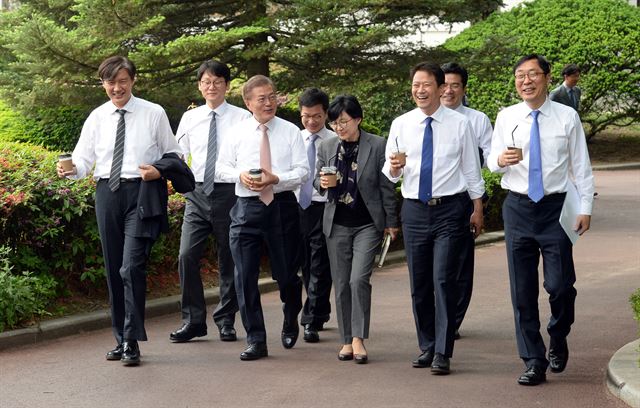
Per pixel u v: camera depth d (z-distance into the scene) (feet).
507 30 72.59
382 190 24.86
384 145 24.95
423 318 24.43
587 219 22.52
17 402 21.63
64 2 48.26
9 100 45.80
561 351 23.63
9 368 24.45
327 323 29.81
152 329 28.81
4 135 47.37
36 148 36.42
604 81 71.61
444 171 23.63
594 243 42.19
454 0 45.03
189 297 27.17
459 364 24.63
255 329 25.34
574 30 71.56
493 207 45.73
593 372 23.65
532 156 22.58
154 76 46.06
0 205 28.27
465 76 28.17
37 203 29.60
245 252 25.21
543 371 22.74
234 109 27.84
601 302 31.17
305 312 27.71
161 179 24.84
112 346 26.68
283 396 21.89
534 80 22.41
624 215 50.03
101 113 24.98
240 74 50.98
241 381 23.15
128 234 24.66
